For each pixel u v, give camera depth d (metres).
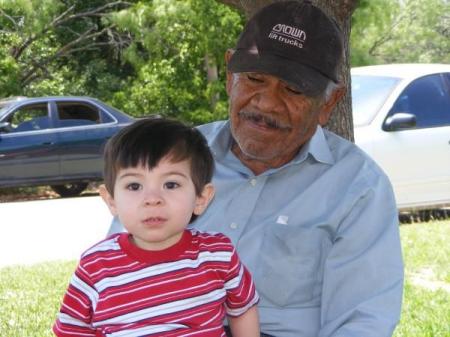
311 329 1.72
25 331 2.95
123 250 1.52
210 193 1.58
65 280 3.85
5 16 10.38
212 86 10.43
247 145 1.73
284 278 1.72
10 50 10.88
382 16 11.46
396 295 1.67
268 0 2.56
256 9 2.60
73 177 7.63
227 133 1.85
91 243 5.07
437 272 3.75
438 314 2.98
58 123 7.63
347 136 2.71
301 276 1.72
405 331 2.78
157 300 1.50
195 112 10.38
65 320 1.53
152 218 1.48
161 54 10.55
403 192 5.00
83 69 11.88
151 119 1.57
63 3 11.41
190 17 9.90
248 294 1.57
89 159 7.67
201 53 10.31
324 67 1.71
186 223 1.51
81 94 11.33
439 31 15.66
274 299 1.73
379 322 1.63
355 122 5.07
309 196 1.75
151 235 1.48
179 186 1.51
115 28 11.58
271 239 1.73
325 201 1.75
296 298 1.73
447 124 5.14
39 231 5.53
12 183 7.39
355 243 1.70
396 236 1.71
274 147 1.73
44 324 3.03
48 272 4.07
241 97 1.72
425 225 5.09
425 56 15.70
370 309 1.65
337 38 1.73
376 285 1.67
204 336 1.51
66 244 5.04
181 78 10.48
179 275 1.51
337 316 1.68
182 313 1.50
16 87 10.29
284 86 1.70
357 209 1.72
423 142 5.02
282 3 1.74
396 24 13.88
